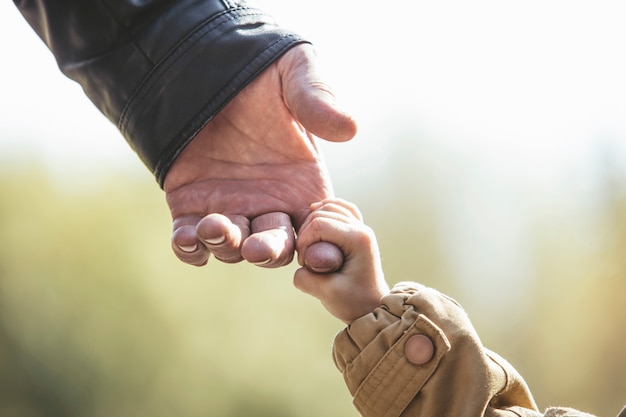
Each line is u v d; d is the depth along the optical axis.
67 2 1.80
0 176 11.97
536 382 19.30
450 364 1.45
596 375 18.06
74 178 12.44
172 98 1.72
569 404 18.19
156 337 11.85
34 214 11.92
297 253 1.56
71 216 12.08
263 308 12.25
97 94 1.81
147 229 12.34
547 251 20.91
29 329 11.55
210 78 1.71
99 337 11.72
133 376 11.74
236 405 11.95
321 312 12.57
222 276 12.20
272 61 1.72
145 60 1.74
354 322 1.51
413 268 23.70
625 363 17.83
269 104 1.76
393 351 1.46
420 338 1.45
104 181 12.48
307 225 1.58
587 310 18.83
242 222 1.70
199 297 12.05
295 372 12.16
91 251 11.91
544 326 19.95
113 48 1.76
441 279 23.47
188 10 1.74
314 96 1.64
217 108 1.70
